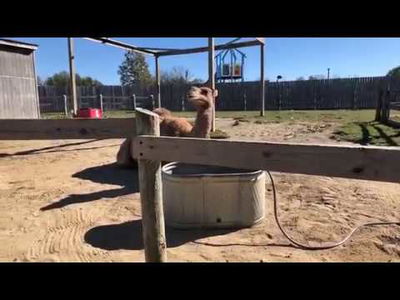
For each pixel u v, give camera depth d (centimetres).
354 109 2309
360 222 368
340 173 151
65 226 382
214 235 351
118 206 446
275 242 328
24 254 313
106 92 2891
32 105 1348
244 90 2580
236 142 175
